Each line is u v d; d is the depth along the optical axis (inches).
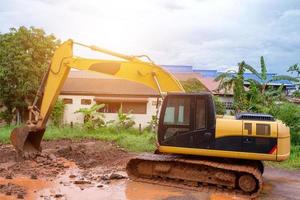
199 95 432.8
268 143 415.2
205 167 432.1
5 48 1136.8
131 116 1274.6
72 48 525.3
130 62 497.7
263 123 418.6
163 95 462.0
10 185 407.2
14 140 537.6
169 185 435.2
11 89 1130.7
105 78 1418.6
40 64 1144.8
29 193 385.7
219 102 1026.7
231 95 1209.4
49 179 446.0
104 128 1041.5
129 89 1317.7
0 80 1119.0
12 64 1111.6
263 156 414.9
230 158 434.3
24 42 1144.8
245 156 417.7
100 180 450.0
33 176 447.2
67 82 1362.0
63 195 380.5
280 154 414.0
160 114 445.1
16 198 364.8
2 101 1173.1
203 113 429.7
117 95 1293.1
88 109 1159.0
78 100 1298.0
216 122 424.8
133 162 458.9
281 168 564.4
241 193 412.8
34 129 533.6
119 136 828.6
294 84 1103.0
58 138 818.8
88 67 514.0
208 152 425.1
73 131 902.4
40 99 579.2
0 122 1261.1
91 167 521.0
